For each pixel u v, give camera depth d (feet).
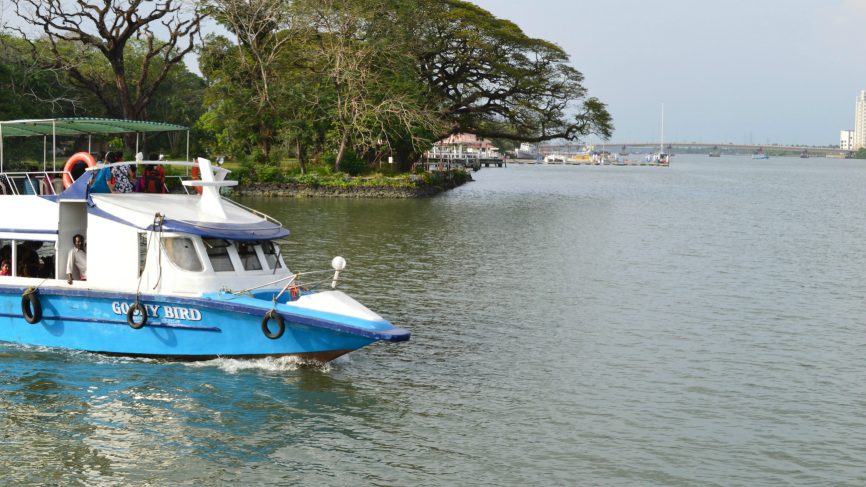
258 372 54.13
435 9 277.64
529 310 76.13
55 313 56.80
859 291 88.48
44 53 249.14
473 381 54.44
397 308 75.66
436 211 185.57
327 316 51.44
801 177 517.55
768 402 51.47
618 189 316.60
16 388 50.78
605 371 57.26
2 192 63.98
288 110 242.17
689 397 52.16
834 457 43.47
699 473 41.39
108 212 56.03
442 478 40.40
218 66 246.68
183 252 54.85
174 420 46.57
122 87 233.14
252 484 39.47
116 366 54.80
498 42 284.61
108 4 222.07
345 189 231.30
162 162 59.16
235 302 52.34
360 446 43.75
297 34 239.71
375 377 54.54
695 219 177.47
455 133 308.19
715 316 75.10
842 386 54.80
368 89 239.09
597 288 87.97
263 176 230.68
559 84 295.07
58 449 42.75
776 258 114.21
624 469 41.70
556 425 47.06
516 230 146.41
